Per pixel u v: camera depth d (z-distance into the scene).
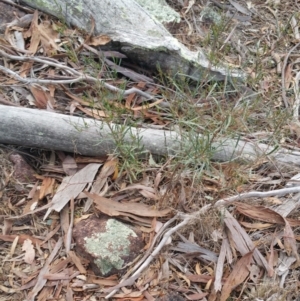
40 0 1.34
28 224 1.06
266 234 1.08
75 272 1.00
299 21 1.57
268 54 1.47
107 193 1.10
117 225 1.04
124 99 1.24
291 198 1.13
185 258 1.03
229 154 1.15
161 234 1.04
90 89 1.25
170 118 1.22
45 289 0.98
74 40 1.33
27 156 1.14
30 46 1.31
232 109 1.22
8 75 1.24
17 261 1.01
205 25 1.52
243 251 1.04
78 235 1.02
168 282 1.00
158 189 1.11
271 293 1.00
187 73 1.32
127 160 1.12
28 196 1.09
